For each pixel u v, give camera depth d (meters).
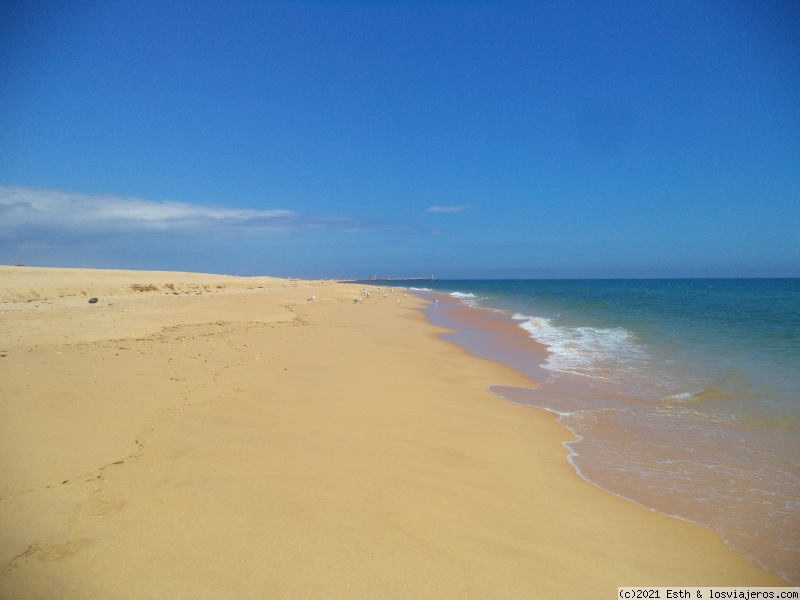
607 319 26.17
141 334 12.68
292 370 10.23
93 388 7.30
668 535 5.07
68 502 4.19
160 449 5.57
